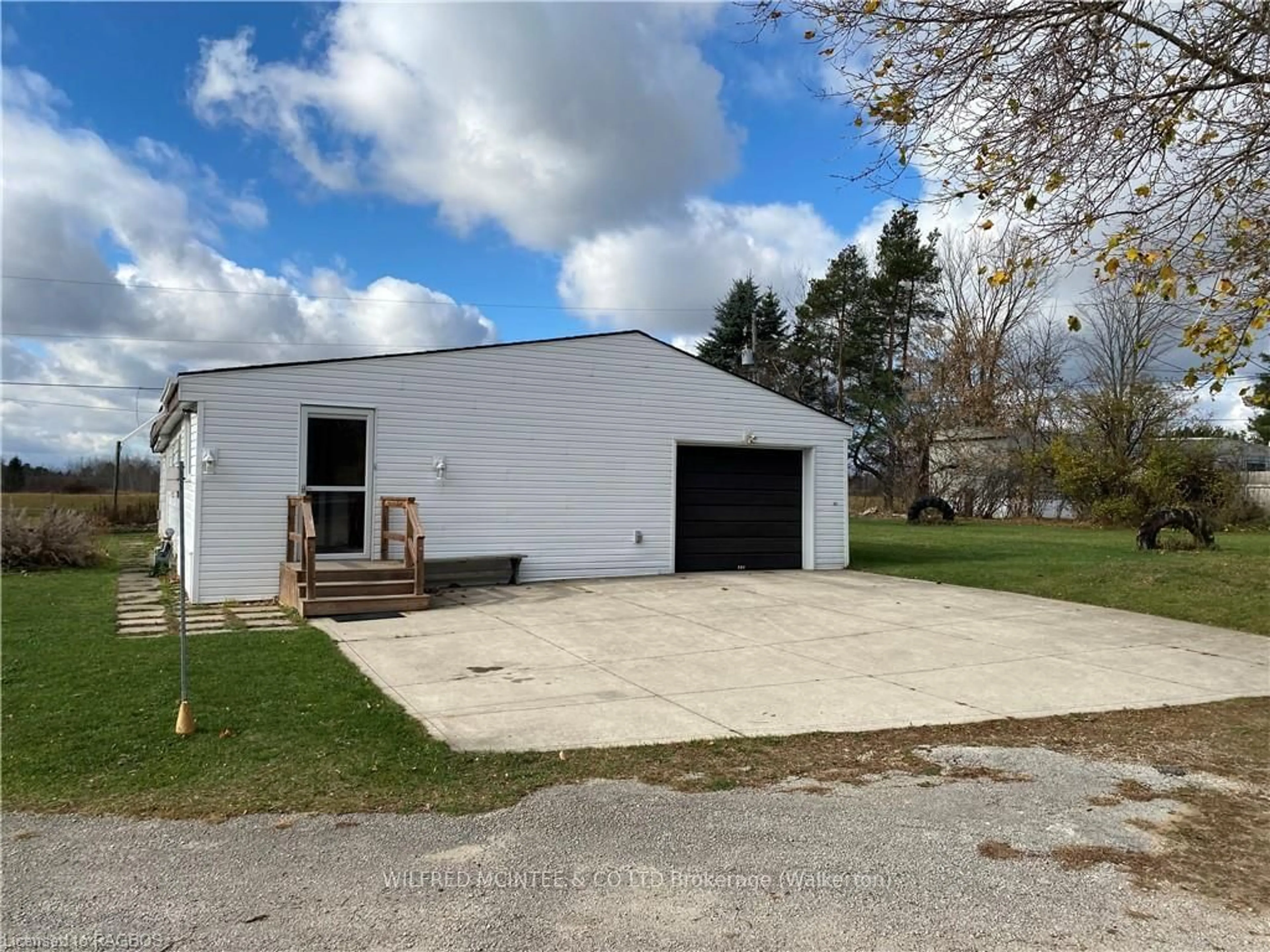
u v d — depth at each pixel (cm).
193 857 375
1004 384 3362
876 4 520
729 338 4719
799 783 475
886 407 3956
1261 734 574
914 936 304
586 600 1164
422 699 654
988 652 835
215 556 1129
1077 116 546
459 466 1298
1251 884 348
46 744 538
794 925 312
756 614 1052
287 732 564
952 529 2677
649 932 307
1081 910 325
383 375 1243
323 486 1207
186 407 1130
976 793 459
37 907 328
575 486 1394
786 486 1588
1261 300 521
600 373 1415
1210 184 562
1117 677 738
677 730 579
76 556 1658
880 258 4278
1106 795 456
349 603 1032
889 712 625
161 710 609
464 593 1222
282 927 311
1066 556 1627
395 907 326
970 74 550
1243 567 1278
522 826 411
